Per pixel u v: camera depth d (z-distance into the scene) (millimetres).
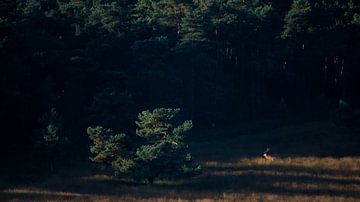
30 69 98562
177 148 75562
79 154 94688
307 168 84562
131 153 76688
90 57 105812
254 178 77438
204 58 131250
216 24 138500
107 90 97500
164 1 142000
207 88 133375
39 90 93188
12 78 90062
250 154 96562
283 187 71625
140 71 116312
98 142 76750
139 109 113812
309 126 121062
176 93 125125
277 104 145125
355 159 90062
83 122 98562
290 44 141750
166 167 74438
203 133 123938
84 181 75562
